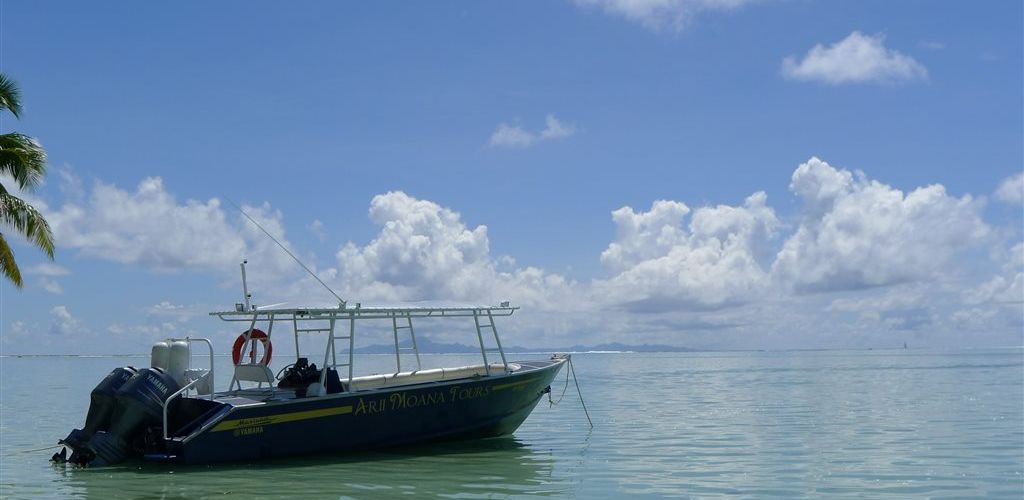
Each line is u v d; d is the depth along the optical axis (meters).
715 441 18.98
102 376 70.81
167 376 14.74
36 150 23.09
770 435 20.27
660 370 79.50
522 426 22.47
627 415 26.14
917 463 15.59
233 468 14.16
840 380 51.12
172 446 13.90
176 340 15.77
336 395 15.18
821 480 13.77
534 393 18.67
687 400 33.62
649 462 15.66
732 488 13.02
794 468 15.02
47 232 23.09
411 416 16.22
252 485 12.84
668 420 24.36
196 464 14.02
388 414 15.89
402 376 18.05
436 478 13.62
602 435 20.16
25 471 14.36
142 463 14.46
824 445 18.30
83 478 13.39
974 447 17.77
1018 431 20.72
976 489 12.93
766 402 31.98
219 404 14.47
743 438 19.61
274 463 14.64
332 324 15.63
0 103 22.55
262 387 16.73
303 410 14.84
